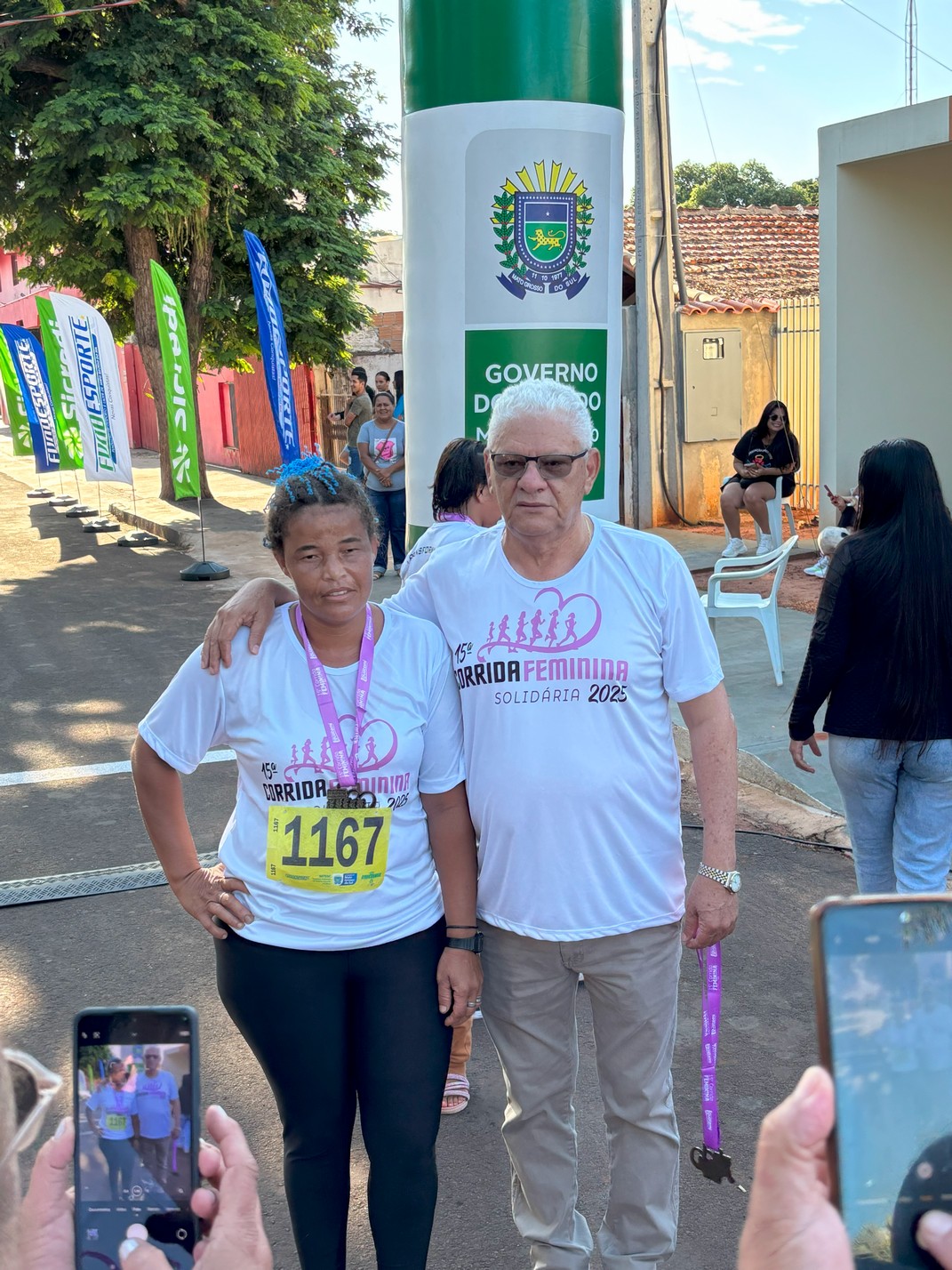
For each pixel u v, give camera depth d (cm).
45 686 837
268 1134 335
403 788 235
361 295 2072
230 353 1850
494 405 243
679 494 1315
